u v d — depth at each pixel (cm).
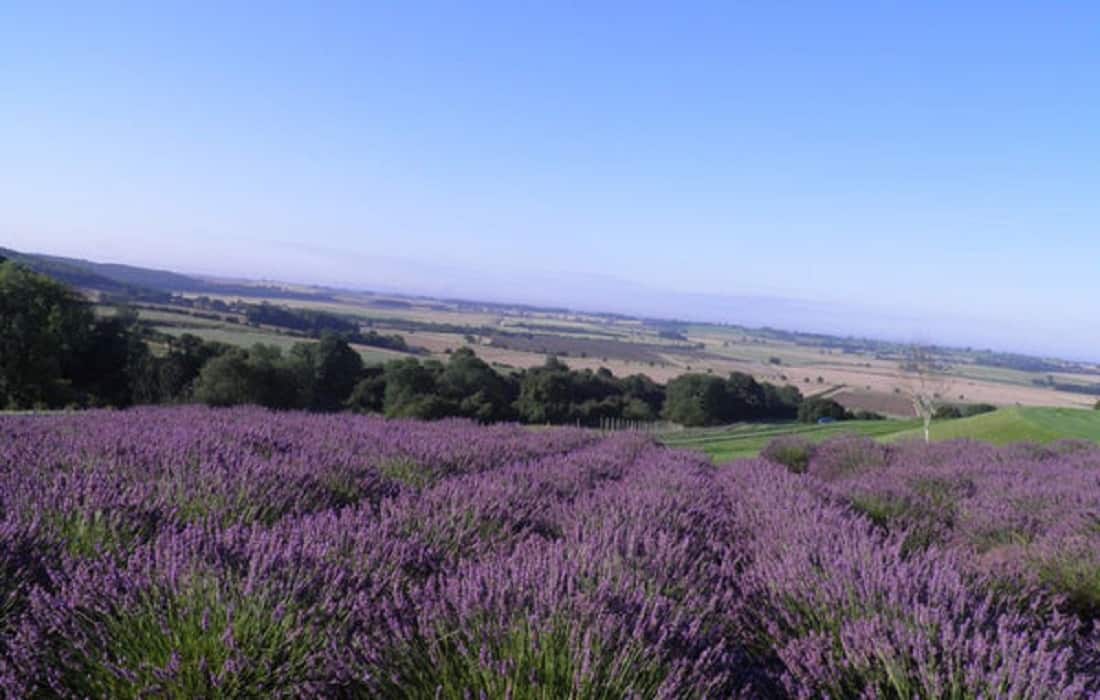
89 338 5028
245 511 455
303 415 1339
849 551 423
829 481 1202
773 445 1633
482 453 920
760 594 406
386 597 313
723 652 324
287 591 290
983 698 272
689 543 502
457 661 267
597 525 518
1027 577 457
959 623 342
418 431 1140
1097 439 2238
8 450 604
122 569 318
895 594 353
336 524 403
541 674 256
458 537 447
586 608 294
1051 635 345
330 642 273
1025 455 1344
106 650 259
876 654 309
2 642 271
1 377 4184
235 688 247
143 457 584
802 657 319
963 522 719
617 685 252
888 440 2789
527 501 580
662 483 777
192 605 268
